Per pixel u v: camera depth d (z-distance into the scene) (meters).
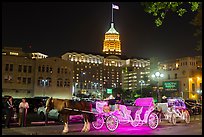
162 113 24.33
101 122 19.44
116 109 18.69
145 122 19.94
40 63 81.94
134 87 196.25
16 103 31.62
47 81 81.94
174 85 115.31
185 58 122.62
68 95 84.88
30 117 29.86
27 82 79.88
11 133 16.70
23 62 79.81
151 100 20.42
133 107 19.62
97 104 18.28
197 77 117.06
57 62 84.12
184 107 25.77
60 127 20.14
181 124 24.34
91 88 196.75
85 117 17.92
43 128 19.52
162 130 19.34
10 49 105.31
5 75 76.94
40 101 33.38
